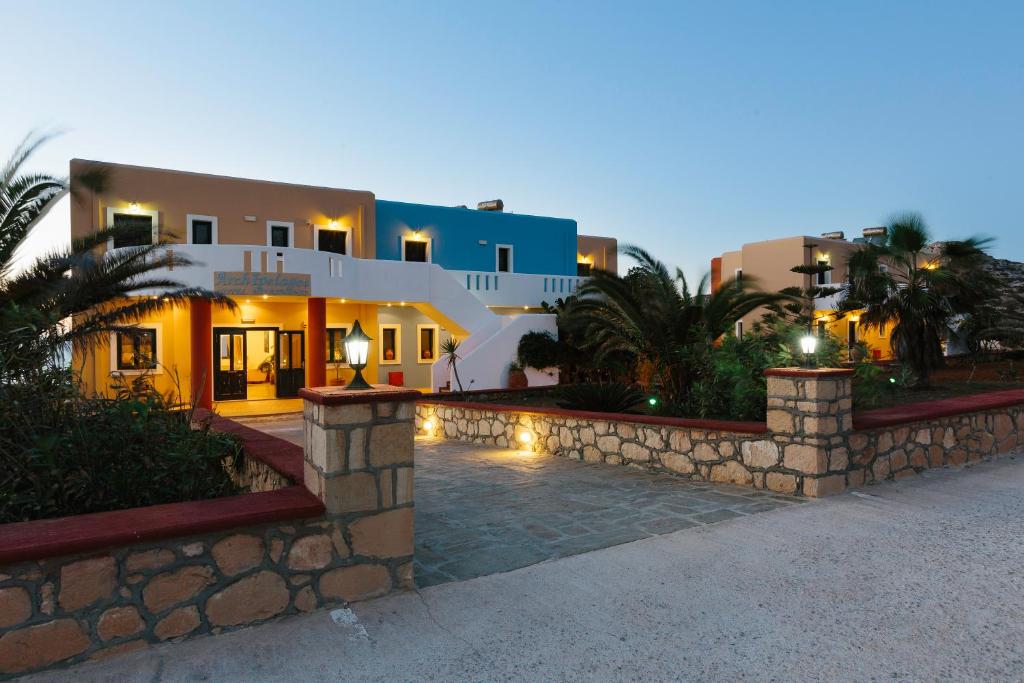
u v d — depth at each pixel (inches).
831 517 214.4
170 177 724.7
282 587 140.6
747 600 149.2
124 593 124.7
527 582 162.1
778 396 255.4
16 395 171.9
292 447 222.2
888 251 618.8
